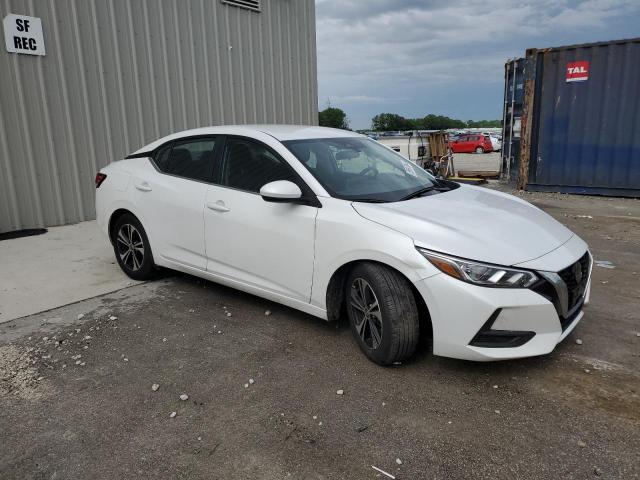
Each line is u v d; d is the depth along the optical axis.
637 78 9.19
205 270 4.16
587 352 3.35
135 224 4.70
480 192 4.03
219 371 3.17
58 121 7.05
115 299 4.41
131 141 7.99
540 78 10.11
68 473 2.30
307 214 3.39
